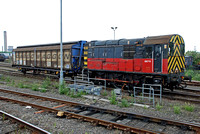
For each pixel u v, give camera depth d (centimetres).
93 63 1534
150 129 618
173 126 652
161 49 1126
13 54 2545
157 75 1159
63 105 912
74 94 1134
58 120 715
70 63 1744
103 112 801
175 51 1166
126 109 858
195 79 2184
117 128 627
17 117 740
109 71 1416
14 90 1308
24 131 614
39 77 2005
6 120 695
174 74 1150
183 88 1335
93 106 848
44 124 670
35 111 823
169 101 1034
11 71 2714
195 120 722
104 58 1459
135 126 654
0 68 3131
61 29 1313
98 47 1505
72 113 746
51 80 1828
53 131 610
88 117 699
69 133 594
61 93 1199
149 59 1182
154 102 994
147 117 703
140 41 1247
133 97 1084
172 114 791
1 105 907
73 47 1741
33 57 2208
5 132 598
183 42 1245
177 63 1187
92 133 603
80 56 1778
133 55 1269
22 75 2188
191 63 3675
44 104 942
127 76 1324
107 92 1284
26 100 1029
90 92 1180
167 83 1170
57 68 1900
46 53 2028
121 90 1207
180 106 927
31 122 684
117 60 1366
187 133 603
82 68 1714
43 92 1254
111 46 1408
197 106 941
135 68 1255
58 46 1903
